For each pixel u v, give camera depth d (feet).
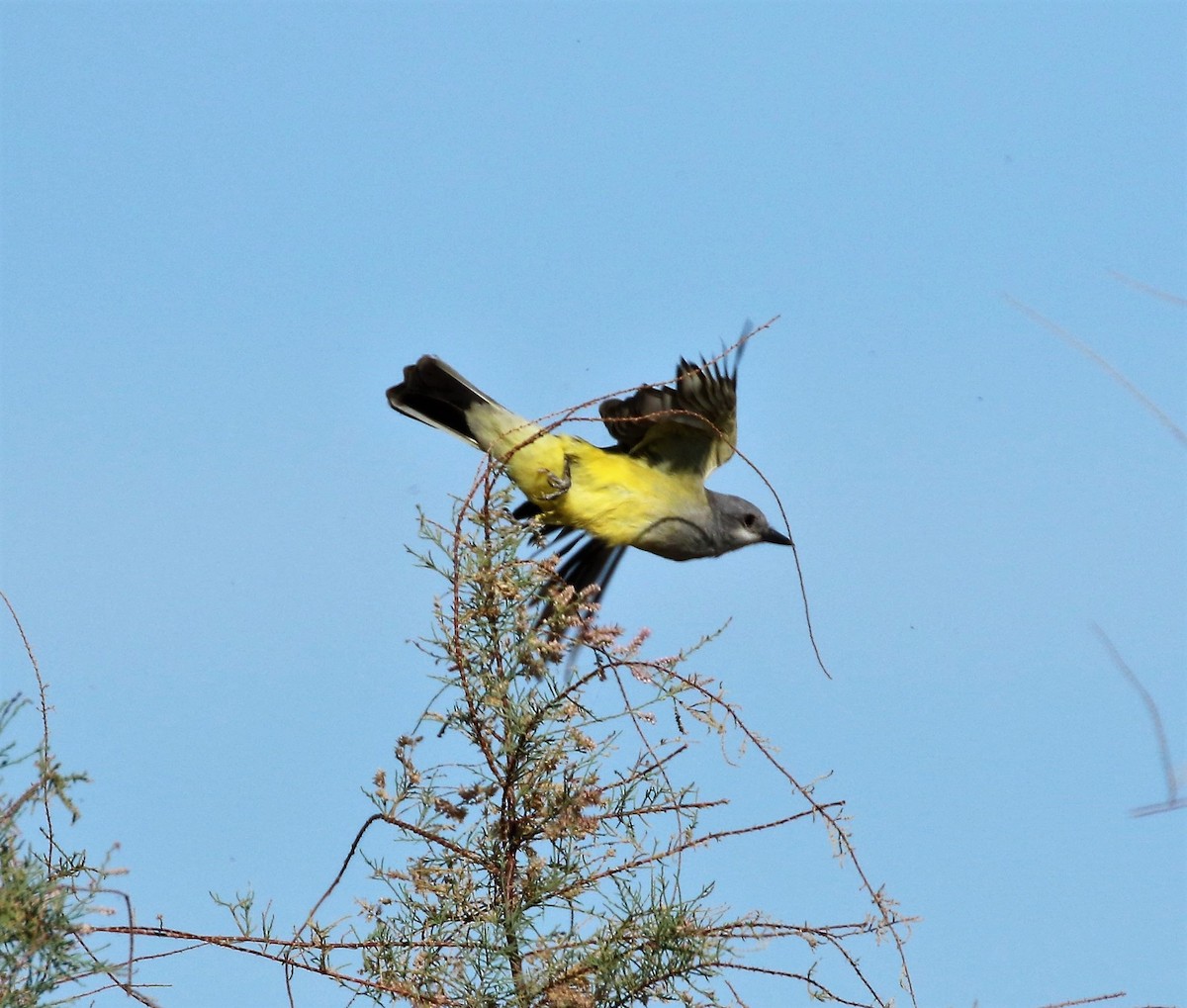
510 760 27.40
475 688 27.84
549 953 26.02
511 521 29.25
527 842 27.58
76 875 24.73
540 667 27.86
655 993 26.04
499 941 26.32
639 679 27.66
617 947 26.20
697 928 25.94
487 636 28.37
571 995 25.36
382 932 26.04
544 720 27.63
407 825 26.99
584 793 27.09
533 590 29.04
